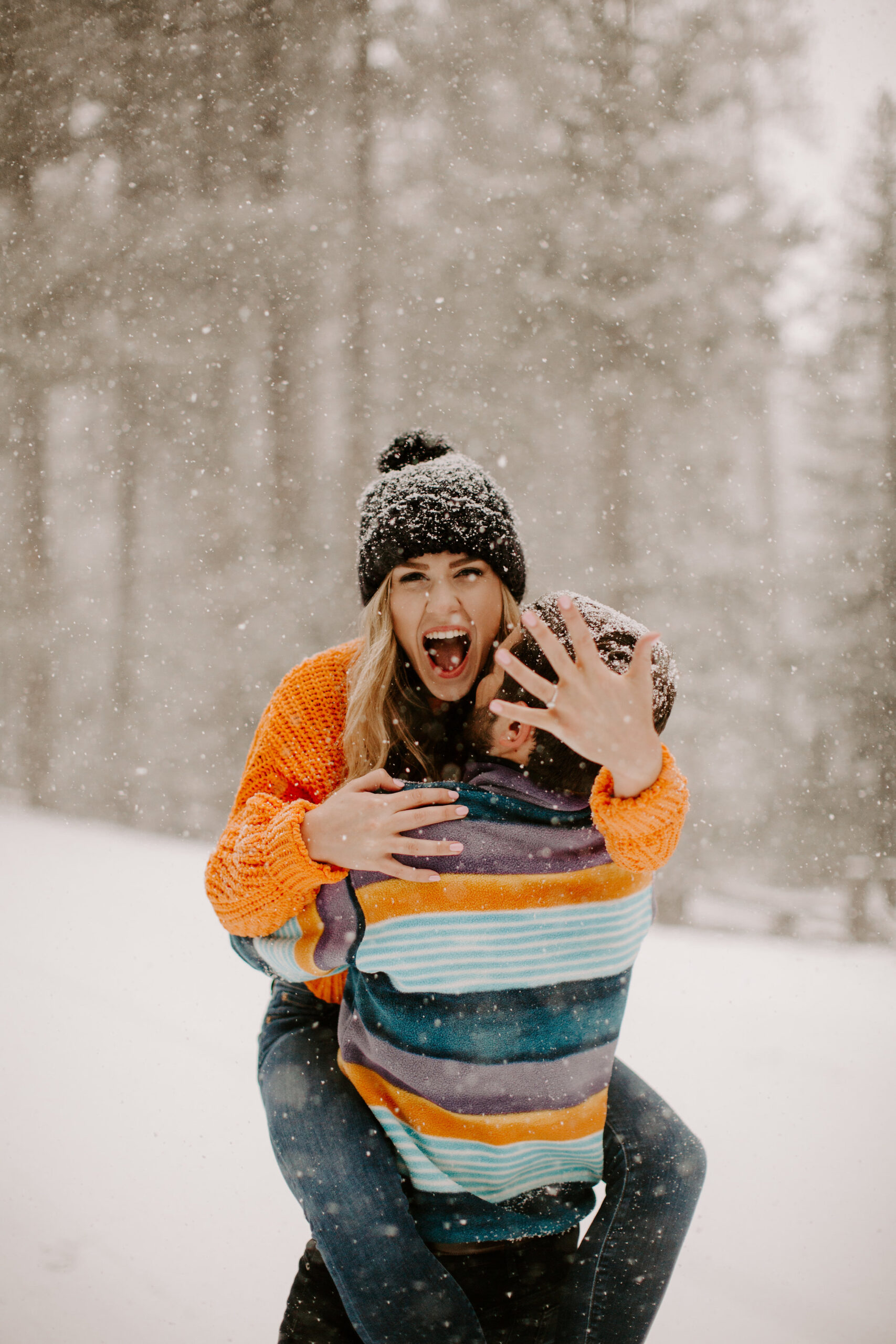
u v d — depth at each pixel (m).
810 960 6.24
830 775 16.05
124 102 18.62
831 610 16.92
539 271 15.62
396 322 16.84
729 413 15.77
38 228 18.47
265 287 18.08
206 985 5.07
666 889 15.55
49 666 19.50
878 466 17.94
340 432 17.92
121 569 19.80
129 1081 3.75
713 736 15.14
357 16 18.09
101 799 18.81
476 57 17.17
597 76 16.44
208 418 19.17
